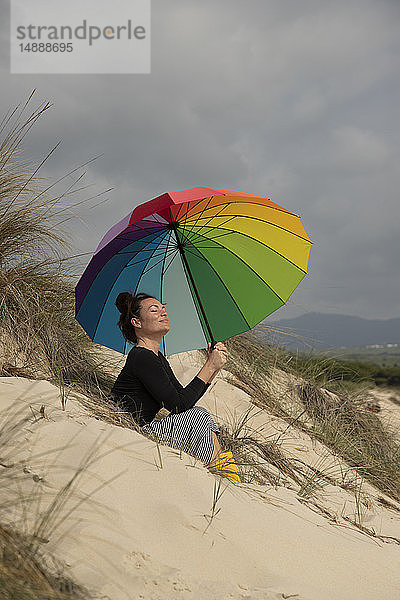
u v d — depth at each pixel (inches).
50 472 116.9
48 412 134.6
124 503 115.2
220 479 138.0
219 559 110.9
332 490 183.2
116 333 181.9
